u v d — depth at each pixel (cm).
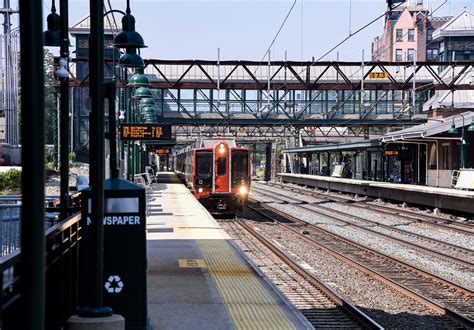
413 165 6669
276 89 6078
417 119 6762
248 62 5906
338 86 6125
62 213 1362
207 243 2289
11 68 6331
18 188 5025
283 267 2323
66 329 941
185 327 1175
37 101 671
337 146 7931
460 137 5534
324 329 1421
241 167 4344
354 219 4184
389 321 1536
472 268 2289
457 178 4897
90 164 968
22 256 670
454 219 4084
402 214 4538
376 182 6259
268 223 3972
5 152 6600
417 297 1753
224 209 4350
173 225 2880
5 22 6081
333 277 2125
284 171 12606
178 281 1598
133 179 4572
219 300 1395
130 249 1034
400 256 2588
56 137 8069
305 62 5925
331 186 7788
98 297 960
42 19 679
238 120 6619
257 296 1441
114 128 1232
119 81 4356
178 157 8062
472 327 1461
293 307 1350
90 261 959
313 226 3625
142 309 1037
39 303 668
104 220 1030
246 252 2703
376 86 6188
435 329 1466
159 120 6638
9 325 691
